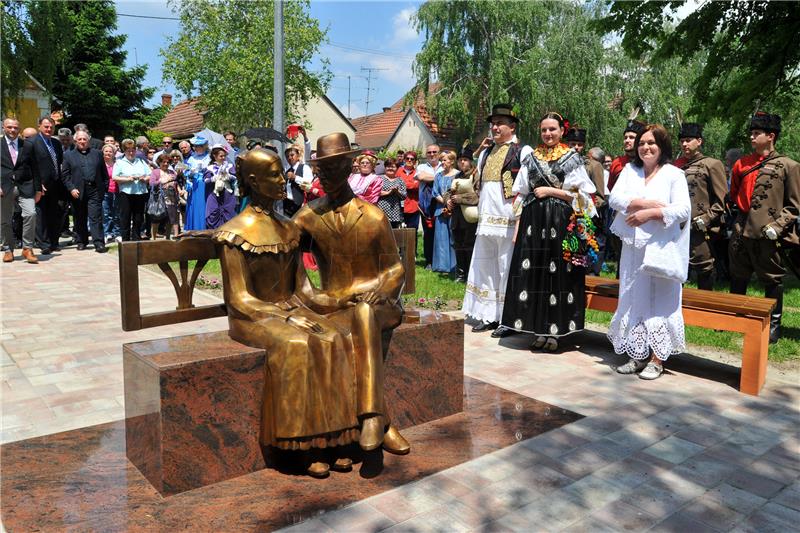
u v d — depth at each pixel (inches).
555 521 107.6
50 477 120.0
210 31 891.4
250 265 127.8
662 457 134.9
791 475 127.0
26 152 395.2
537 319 215.2
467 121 1080.2
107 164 556.4
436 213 401.7
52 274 367.6
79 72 1198.3
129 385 123.5
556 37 1003.9
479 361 211.6
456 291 331.3
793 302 329.4
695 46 507.5
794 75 485.1
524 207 218.2
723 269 382.9
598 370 201.8
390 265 140.9
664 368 205.2
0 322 250.8
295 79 904.3
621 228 194.2
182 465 114.3
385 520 106.5
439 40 1064.8
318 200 142.3
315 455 122.3
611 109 1032.2
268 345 119.3
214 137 459.8
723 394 177.9
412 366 147.7
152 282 346.6
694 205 253.4
